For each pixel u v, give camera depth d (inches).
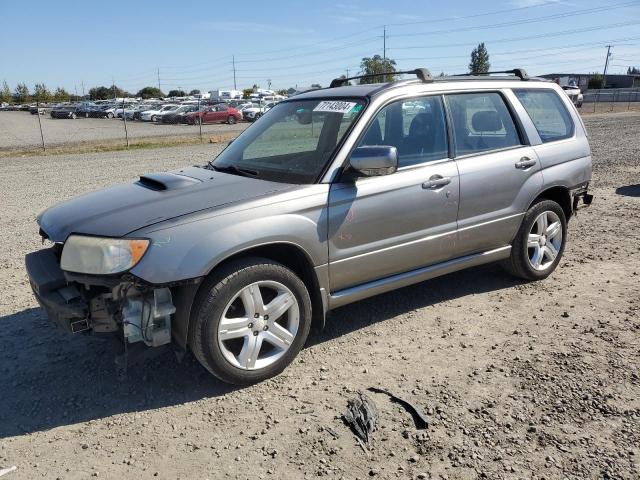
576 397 132.2
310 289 154.9
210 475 109.9
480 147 185.8
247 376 140.3
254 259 138.7
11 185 482.0
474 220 181.8
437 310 186.9
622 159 541.6
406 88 171.2
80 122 1861.5
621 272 217.6
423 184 166.1
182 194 145.5
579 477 106.3
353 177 151.0
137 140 1050.1
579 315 179.0
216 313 132.7
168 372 150.9
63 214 146.6
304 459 113.8
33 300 202.2
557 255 213.3
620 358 150.0
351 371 148.5
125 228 129.0
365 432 121.5
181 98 2935.5
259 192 143.2
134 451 118.0
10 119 2090.3
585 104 2038.6
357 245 155.6
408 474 108.4
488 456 112.9
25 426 127.6
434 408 129.6
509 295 197.9
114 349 163.2
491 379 141.7
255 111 1786.4
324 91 187.2
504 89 197.6
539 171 198.7
